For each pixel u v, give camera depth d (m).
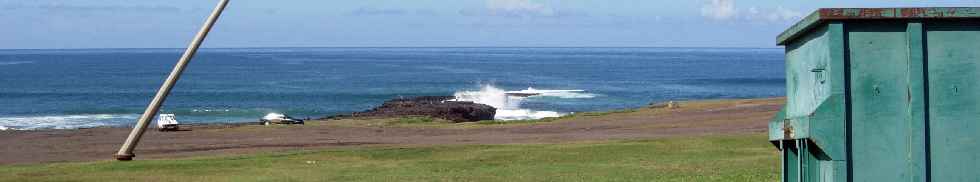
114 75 149.00
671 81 132.25
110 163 24.77
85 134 43.72
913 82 8.95
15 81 130.62
